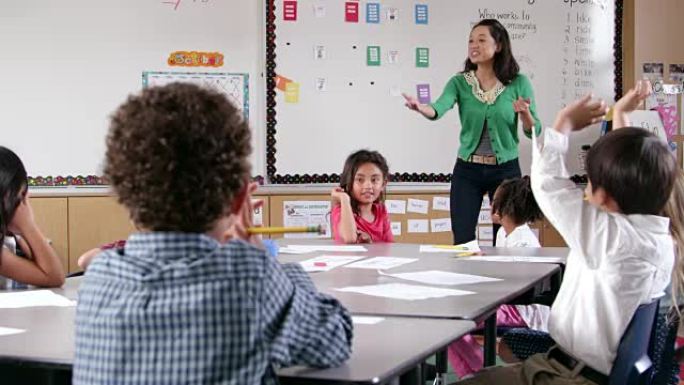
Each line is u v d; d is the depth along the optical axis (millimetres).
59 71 4258
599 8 4777
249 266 957
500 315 2953
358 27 4531
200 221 980
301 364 1037
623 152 1608
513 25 4680
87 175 4285
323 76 4504
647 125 4688
